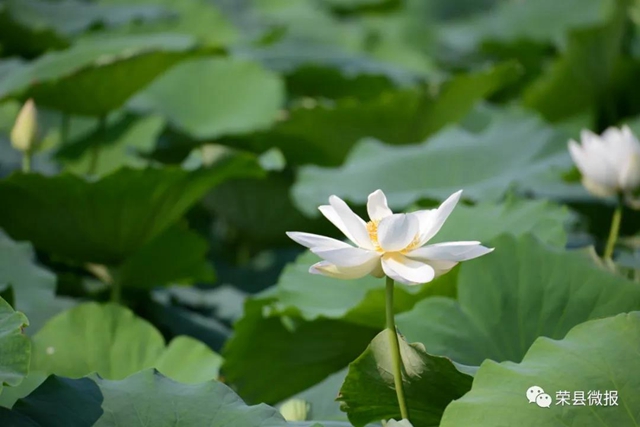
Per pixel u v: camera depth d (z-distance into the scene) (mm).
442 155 5570
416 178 5516
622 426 4098
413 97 5879
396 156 5590
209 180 5039
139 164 5684
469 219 4926
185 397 4211
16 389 4418
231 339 4875
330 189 5484
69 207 4961
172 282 5309
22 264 4836
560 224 4863
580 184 5480
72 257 5094
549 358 4176
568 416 4105
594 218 5559
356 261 4082
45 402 4172
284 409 4402
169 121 5977
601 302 4523
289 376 4879
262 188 5883
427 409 4266
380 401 4262
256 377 4883
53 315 4762
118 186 4934
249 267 5770
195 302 5359
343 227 4129
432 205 5270
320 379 4875
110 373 4641
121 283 5152
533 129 5664
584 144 4895
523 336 4520
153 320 5176
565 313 4523
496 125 5730
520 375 4160
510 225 4879
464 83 5918
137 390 4215
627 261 4887
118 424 4168
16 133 5043
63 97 5344
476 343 4512
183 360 4652
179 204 5055
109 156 5781
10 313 4188
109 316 4688
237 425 4176
